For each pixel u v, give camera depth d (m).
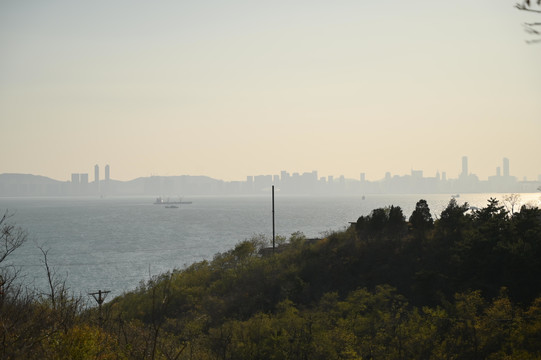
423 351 32.91
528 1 8.27
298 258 61.31
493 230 47.88
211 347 35.69
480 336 32.19
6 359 10.84
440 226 56.84
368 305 41.28
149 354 14.54
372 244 58.06
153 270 108.69
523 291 41.53
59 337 12.87
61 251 143.38
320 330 36.78
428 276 46.03
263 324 39.22
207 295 55.34
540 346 30.05
